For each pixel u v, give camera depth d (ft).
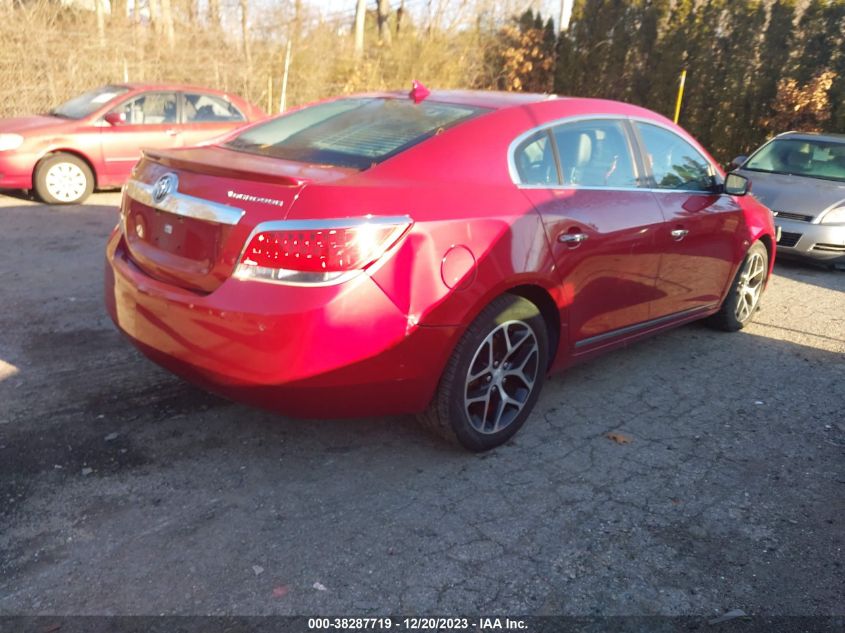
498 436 11.66
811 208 26.08
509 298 11.08
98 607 7.99
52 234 24.14
